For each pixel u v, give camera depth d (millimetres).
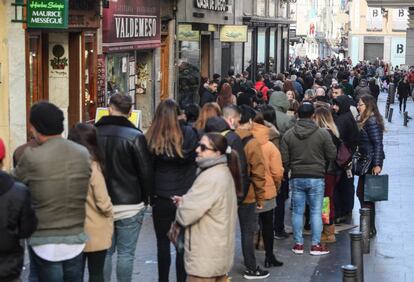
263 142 10492
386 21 77875
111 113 8461
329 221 11961
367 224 11469
